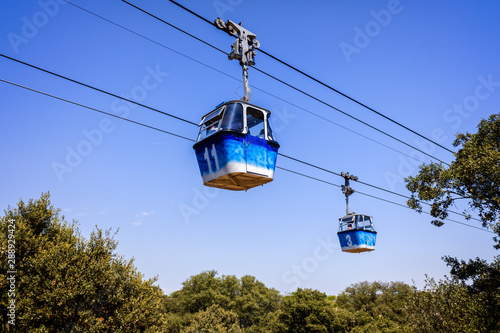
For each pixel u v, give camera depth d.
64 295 13.73
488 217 11.67
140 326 15.81
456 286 15.52
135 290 16.38
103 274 15.30
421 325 16.44
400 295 70.50
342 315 52.62
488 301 13.23
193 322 54.09
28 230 16.64
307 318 49.16
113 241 17.42
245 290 80.12
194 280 79.69
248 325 71.88
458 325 14.06
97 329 13.88
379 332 46.03
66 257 15.08
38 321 13.79
